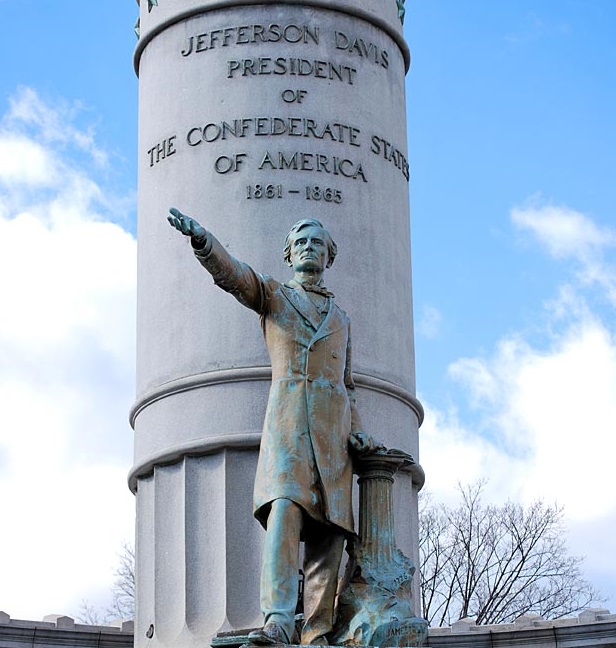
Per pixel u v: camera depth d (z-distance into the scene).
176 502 12.66
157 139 13.70
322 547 8.71
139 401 13.20
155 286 13.35
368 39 13.80
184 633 12.13
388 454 8.80
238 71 13.41
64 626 13.81
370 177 13.40
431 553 28.83
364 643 8.40
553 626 14.14
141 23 14.30
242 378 12.62
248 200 13.04
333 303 9.10
